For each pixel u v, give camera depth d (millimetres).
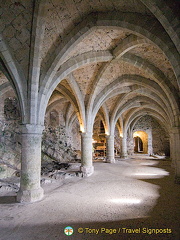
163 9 2871
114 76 8258
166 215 3779
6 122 10172
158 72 6520
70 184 6980
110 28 4469
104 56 6105
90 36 5262
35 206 4484
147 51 5828
